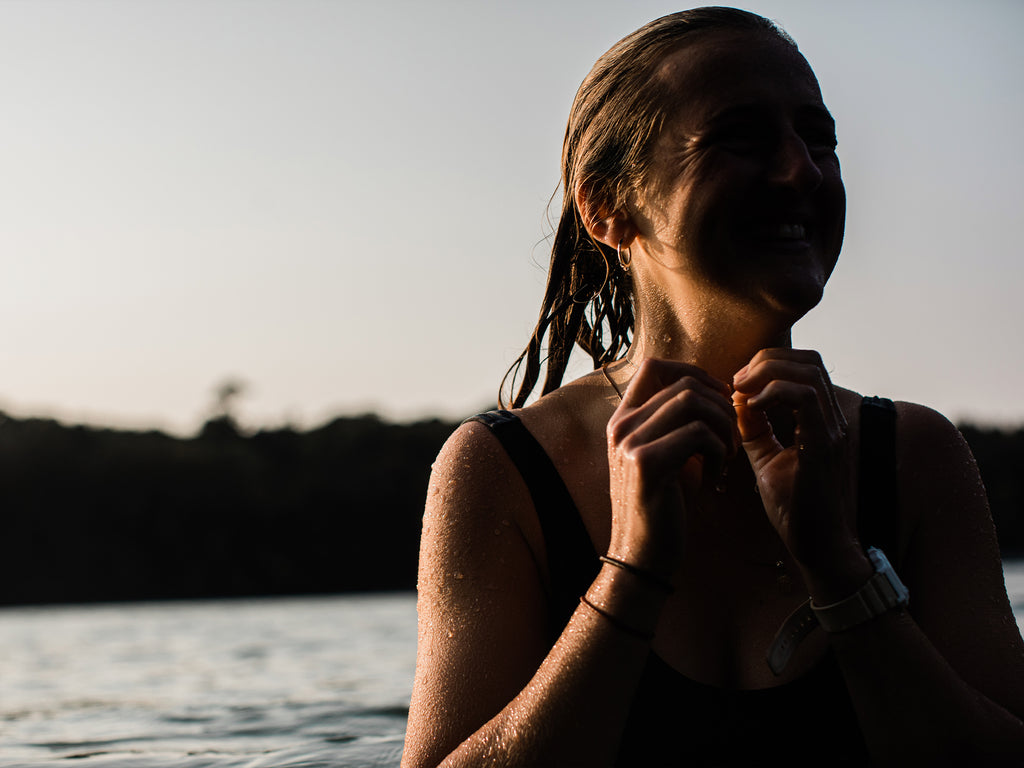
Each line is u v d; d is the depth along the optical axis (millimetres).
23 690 6730
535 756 1051
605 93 1289
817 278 1166
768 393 1068
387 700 4770
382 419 67188
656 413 1085
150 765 2654
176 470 61750
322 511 61938
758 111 1159
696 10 1250
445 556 1253
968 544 1253
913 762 1095
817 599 1107
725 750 1151
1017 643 1214
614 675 1059
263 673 7621
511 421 1316
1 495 59156
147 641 14953
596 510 1254
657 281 1274
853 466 1254
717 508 1232
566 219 1539
